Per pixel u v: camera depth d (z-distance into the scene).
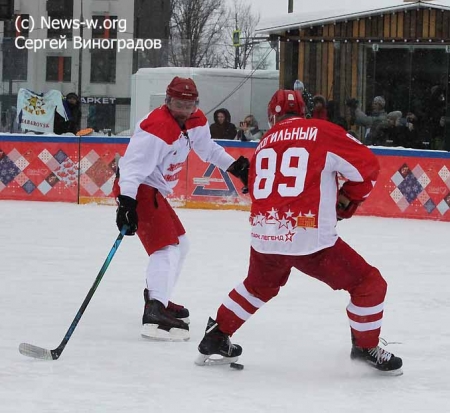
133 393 10.89
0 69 43.12
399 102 41.66
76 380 11.43
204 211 33.66
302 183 11.59
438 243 26.62
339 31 42.78
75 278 19.58
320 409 10.41
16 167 35.47
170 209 15.09
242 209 34.16
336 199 11.81
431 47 41.22
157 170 14.56
